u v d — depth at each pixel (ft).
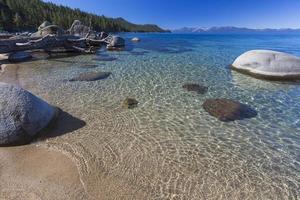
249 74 44.21
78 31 119.55
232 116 26.63
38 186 15.40
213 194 15.08
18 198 14.35
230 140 21.80
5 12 246.47
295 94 34.04
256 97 32.94
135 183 15.87
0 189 15.02
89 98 31.71
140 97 32.63
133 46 107.76
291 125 24.72
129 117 26.18
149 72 47.52
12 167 17.20
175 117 26.48
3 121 19.34
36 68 51.37
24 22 254.68
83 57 69.21
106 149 19.71
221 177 16.70
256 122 25.40
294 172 17.42
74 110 27.55
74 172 16.76
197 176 16.72
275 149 20.38
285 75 40.40
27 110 20.53
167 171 17.16
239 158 19.02
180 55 73.97
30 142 20.34
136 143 20.80
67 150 19.40
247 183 16.16
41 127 21.80
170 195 14.90
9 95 20.27
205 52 82.69
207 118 26.32
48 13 282.77
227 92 35.06
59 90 34.94
